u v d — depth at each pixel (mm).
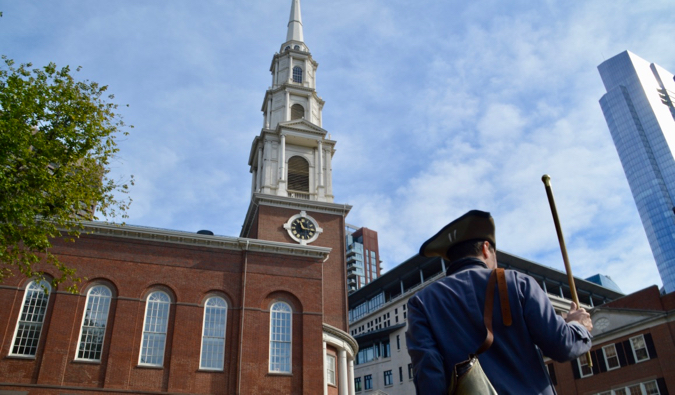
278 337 32844
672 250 171375
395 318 79375
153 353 30578
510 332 3027
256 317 32875
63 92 21203
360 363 83250
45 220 21344
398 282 83188
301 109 56469
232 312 32875
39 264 30359
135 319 30922
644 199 185875
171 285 32469
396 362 75625
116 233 32656
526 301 3078
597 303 80562
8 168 18453
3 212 18625
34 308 29531
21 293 29516
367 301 89312
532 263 71750
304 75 59250
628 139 199000
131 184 23188
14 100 19703
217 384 30547
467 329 3076
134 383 29344
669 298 41531
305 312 33750
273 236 45531
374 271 180625
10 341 28359
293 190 49750
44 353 28500
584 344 3059
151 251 32969
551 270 73375
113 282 31438
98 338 30016
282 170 49938
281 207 47219
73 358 29000
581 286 76875
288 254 35344
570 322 3209
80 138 20859
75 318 29906
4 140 18438
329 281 45188
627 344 43000
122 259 32188
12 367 27891
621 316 44156
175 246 33594
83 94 22234
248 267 34188
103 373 29125
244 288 33344
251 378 31016
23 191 19469
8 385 27438
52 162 20859
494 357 2990
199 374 30531
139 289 31750
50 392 27844
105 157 21828
